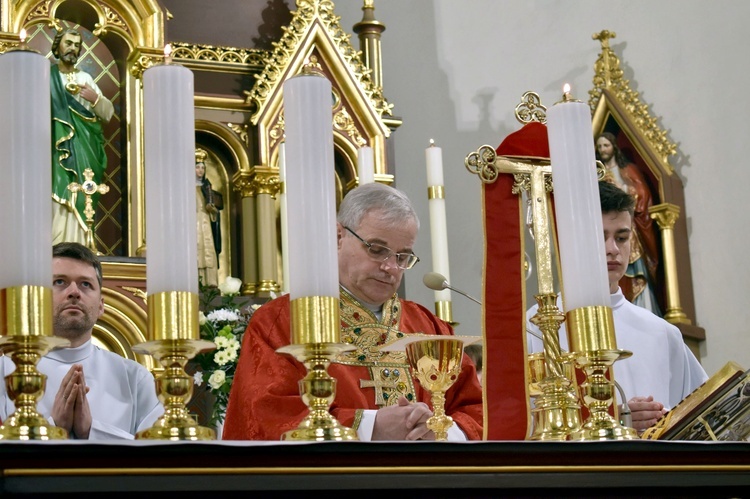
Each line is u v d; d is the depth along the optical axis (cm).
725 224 1727
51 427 548
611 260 1196
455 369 744
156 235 596
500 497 567
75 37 1565
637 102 1819
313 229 619
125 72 1639
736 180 1717
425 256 1925
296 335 613
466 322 1898
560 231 710
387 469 538
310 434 593
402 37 2055
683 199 1788
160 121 607
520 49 1959
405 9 2061
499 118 1947
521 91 1939
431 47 2036
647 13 1858
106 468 485
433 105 2008
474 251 1930
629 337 1248
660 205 1753
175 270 592
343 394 911
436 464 548
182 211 599
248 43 1764
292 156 629
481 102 1969
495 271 826
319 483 523
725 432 756
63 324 1166
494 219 836
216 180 1703
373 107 1733
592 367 682
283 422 819
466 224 1941
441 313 1573
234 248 1675
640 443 587
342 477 528
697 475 605
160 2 1652
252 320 920
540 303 770
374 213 943
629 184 1794
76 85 1553
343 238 959
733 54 1738
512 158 841
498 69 1972
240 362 897
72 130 1540
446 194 1953
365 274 946
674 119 1817
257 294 1617
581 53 1895
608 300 694
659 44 1841
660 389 1232
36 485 471
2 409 1092
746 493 624
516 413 794
